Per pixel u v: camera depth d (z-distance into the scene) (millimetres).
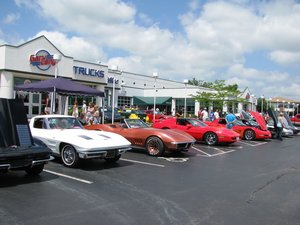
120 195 5660
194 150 12320
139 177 7156
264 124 18469
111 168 8070
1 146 6473
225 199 5648
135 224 4301
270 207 5258
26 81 24312
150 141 10273
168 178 7164
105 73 29484
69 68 25922
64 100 19547
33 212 4637
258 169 8734
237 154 11750
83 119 18172
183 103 43062
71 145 7832
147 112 29703
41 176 6906
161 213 4777
